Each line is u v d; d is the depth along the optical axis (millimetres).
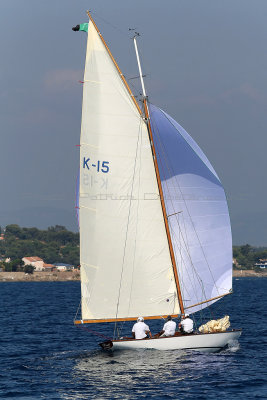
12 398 60469
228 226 84750
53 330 118188
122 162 80562
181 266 82625
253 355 79875
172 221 82625
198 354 77250
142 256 80812
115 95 80562
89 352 86438
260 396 60062
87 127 81000
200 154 84375
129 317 80875
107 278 80812
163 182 82562
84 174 81375
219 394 60750
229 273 84500
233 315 148625
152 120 82812
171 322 77938
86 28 80500
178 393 61250
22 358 82438
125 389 62844
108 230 80562
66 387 64312
